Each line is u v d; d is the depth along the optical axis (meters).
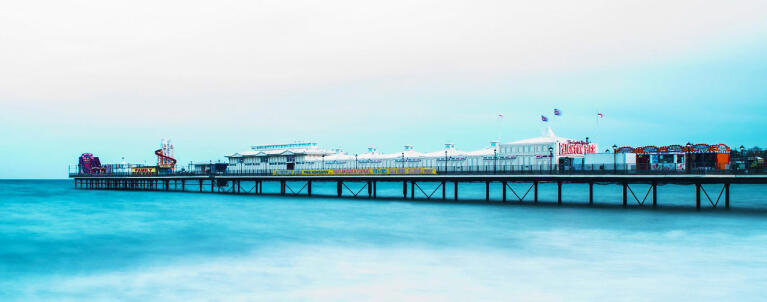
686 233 46.34
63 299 28.56
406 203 83.62
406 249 41.03
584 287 29.48
